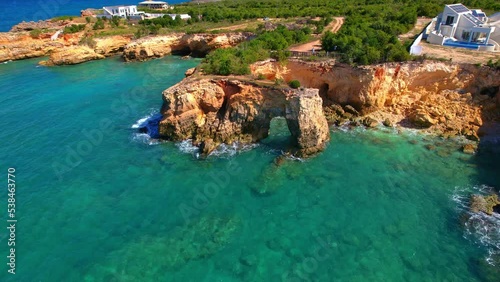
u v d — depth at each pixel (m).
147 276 24.81
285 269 25.48
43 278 24.58
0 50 79.62
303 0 116.00
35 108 51.72
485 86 43.22
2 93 58.16
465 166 36.50
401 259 26.16
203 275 24.97
